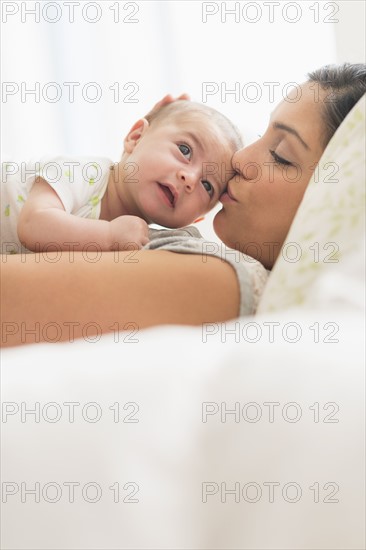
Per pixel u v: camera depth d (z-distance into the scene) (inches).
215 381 10.4
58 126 104.3
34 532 9.2
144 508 9.4
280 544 9.6
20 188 43.7
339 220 24.6
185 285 29.5
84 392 10.1
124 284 29.2
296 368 10.5
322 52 96.7
